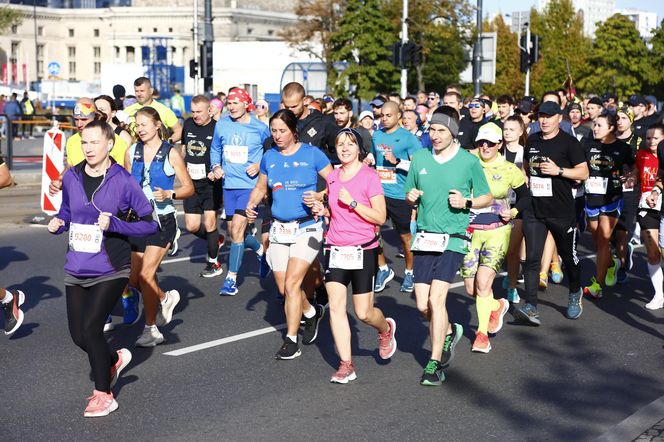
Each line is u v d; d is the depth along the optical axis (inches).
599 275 402.0
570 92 814.5
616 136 406.9
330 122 380.2
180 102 1658.5
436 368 270.1
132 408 248.5
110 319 335.6
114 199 241.1
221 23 3937.0
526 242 349.4
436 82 2177.7
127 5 4431.6
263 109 521.0
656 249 382.0
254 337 327.0
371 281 270.8
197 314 362.0
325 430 232.7
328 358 300.4
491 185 309.4
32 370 282.8
